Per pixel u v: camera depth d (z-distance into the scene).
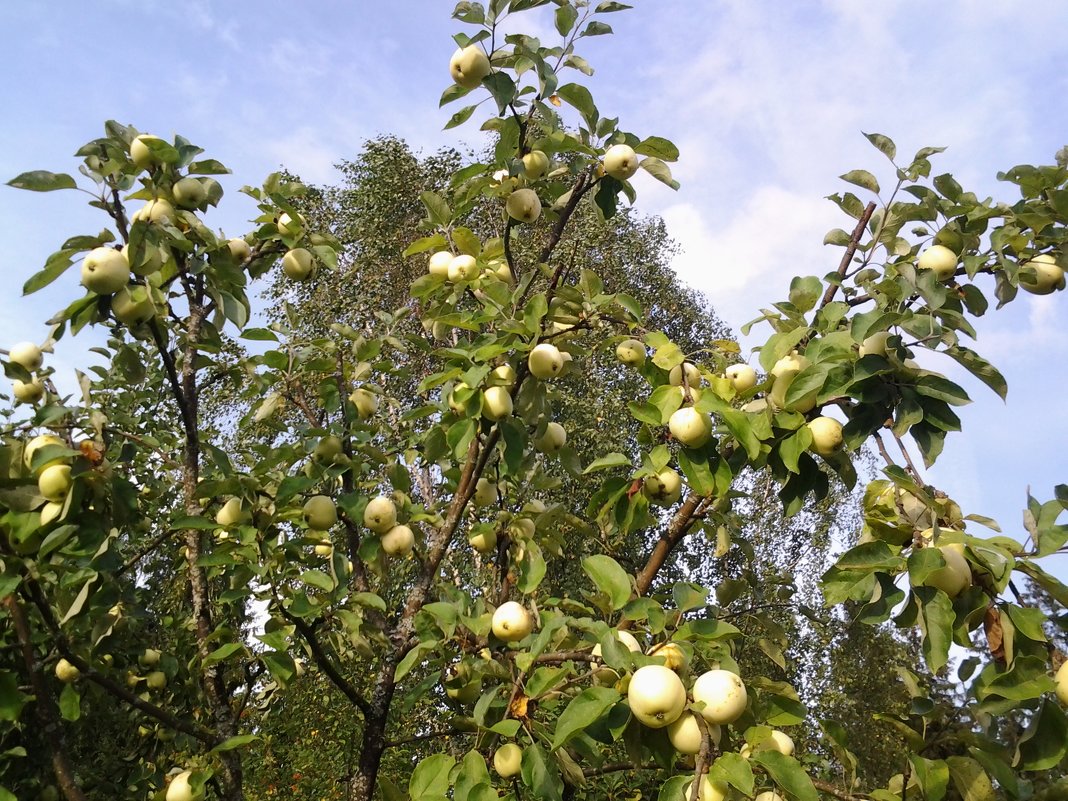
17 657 3.01
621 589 2.04
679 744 1.76
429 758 2.06
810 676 10.57
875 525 1.90
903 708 2.38
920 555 1.68
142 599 3.50
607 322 3.33
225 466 2.94
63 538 2.23
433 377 2.78
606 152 3.12
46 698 2.45
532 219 3.23
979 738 1.95
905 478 1.83
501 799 1.87
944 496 1.93
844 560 1.82
